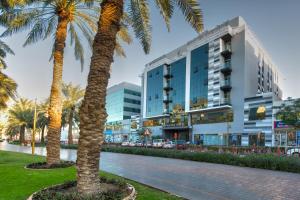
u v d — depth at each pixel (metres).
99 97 6.63
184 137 59.84
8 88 26.78
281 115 30.14
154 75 69.94
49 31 15.99
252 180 11.60
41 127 63.06
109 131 87.88
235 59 47.25
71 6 14.14
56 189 6.89
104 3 7.22
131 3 11.62
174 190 9.50
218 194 8.88
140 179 12.04
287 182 11.09
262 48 53.16
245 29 46.72
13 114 58.88
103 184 7.71
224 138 46.47
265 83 53.62
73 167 12.28
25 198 6.61
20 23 14.73
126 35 15.84
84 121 6.52
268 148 32.38
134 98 94.88
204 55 52.56
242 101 44.75
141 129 68.56
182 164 18.62
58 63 13.67
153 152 26.84
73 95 44.59
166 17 11.18
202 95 52.03
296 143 35.50
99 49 6.89
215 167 16.66
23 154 22.64
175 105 61.38
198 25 9.66
